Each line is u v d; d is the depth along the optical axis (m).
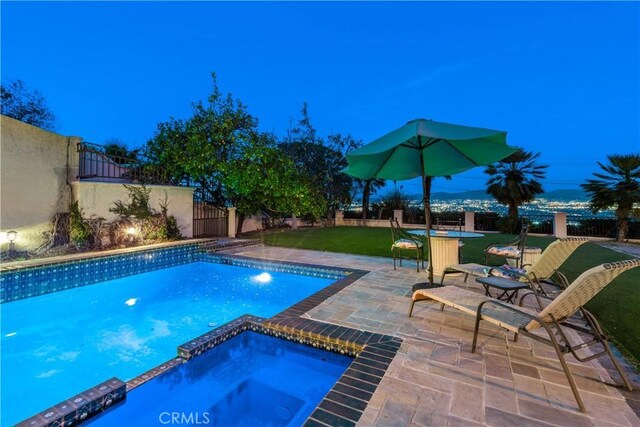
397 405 2.16
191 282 7.00
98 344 3.98
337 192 20.56
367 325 3.57
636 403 2.20
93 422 2.30
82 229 7.43
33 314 4.95
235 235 13.00
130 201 8.76
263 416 2.54
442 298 3.31
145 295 6.04
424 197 4.50
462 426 1.96
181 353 3.05
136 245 8.23
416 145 4.51
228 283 6.96
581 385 2.41
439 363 2.72
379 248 9.62
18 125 6.78
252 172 11.20
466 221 17.05
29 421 2.06
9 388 3.04
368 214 21.22
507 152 3.94
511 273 4.20
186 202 10.52
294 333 3.47
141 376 2.68
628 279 5.66
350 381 2.44
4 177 6.53
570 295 2.36
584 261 7.61
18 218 6.79
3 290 5.22
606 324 3.63
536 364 2.72
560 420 2.02
